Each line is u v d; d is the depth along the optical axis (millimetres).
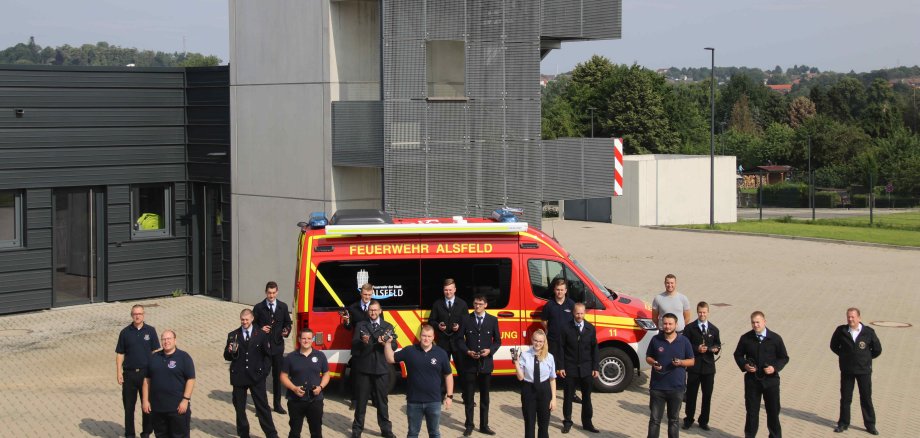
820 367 17328
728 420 13898
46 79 22219
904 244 39281
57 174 22516
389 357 12477
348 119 20922
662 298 14797
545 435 11914
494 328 13055
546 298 15055
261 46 22516
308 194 21781
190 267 24719
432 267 14984
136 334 12609
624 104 88375
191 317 21875
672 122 99062
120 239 23656
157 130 24062
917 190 77125
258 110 22703
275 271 22609
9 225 22141
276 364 14133
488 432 13047
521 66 20828
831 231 45938
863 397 13219
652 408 12125
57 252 22812
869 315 23219
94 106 23000
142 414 13289
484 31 20531
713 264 33500
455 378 15898
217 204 24359
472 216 20750
